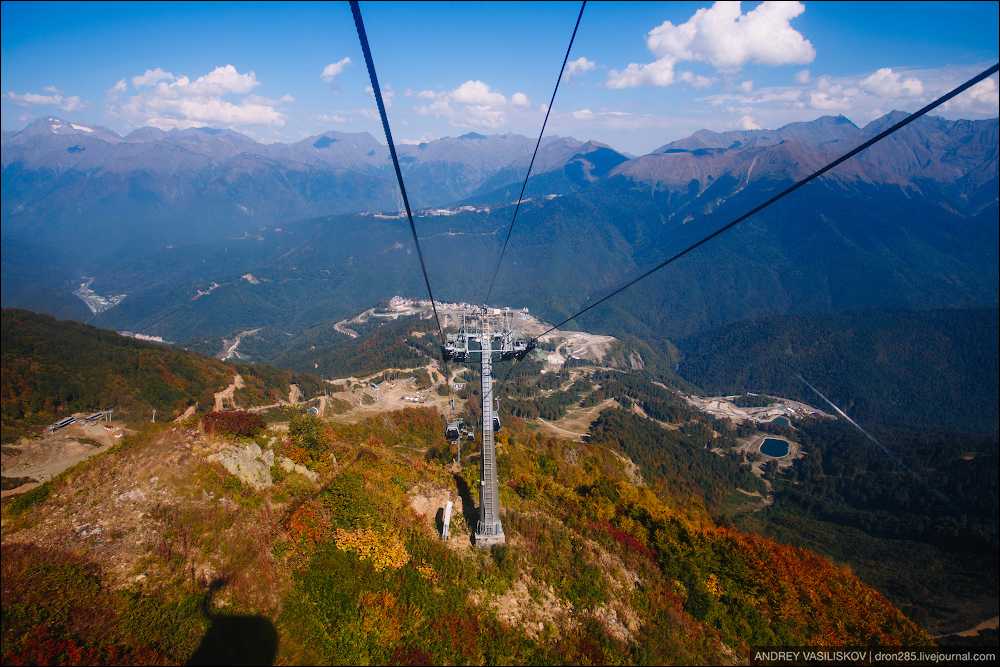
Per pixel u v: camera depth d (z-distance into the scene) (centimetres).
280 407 10781
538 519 3609
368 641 2069
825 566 4362
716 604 3312
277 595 2095
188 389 9938
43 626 1736
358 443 4188
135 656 1722
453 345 2964
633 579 3266
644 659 2534
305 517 2547
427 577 2523
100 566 2023
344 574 2311
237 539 2262
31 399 7631
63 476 2477
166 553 2114
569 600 2816
